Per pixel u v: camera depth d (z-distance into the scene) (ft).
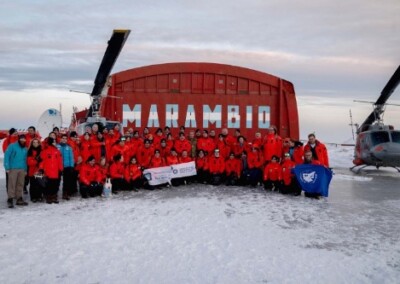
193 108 60.23
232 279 18.29
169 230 26.07
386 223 29.12
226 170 47.65
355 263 20.56
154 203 35.35
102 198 37.88
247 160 46.68
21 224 27.25
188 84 60.23
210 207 33.65
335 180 54.24
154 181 44.55
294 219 30.01
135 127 59.72
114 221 28.32
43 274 18.65
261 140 49.16
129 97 59.72
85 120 60.49
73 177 38.70
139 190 43.34
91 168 38.27
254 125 60.54
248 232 25.94
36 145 35.73
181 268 19.51
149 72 59.82
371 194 42.11
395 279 18.54
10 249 21.97
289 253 21.95
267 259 20.90
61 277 18.33
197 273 18.90
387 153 59.00
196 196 39.42
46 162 34.99
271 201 37.19
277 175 42.75
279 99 60.23
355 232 26.61
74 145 40.22
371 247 23.35
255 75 60.44
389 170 68.80
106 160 42.09
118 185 41.47
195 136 52.47
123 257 20.90
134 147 45.73
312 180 39.22
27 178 37.78
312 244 23.77
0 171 57.82
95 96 55.16
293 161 43.06
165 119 59.93
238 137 49.44
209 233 25.49
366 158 62.44
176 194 40.68
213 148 50.03
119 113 59.62
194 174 47.29
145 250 22.03
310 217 30.78
